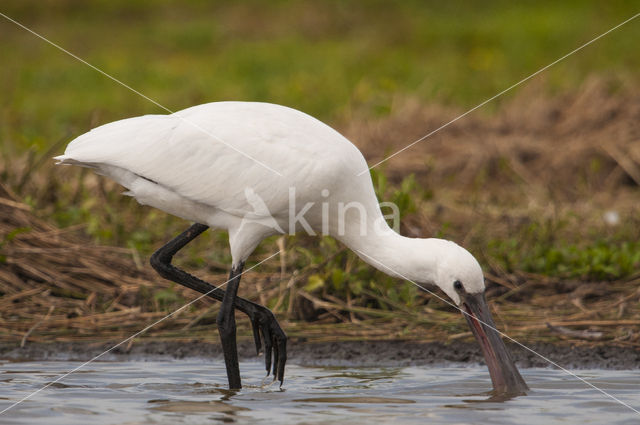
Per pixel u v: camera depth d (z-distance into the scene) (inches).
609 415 286.8
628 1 1467.8
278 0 1598.2
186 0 1631.4
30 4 1609.3
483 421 278.7
